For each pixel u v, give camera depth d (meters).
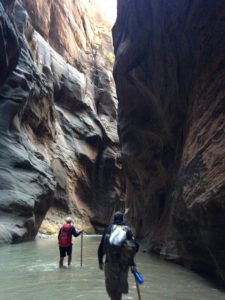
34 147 27.67
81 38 53.62
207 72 9.88
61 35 47.41
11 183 20.16
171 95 13.56
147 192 18.14
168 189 14.97
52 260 11.93
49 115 34.69
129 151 18.84
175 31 12.68
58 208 34.69
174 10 12.55
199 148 8.66
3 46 22.73
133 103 17.47
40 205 22.41
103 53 57.69
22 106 25.30
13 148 22.50
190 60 11.98
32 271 9.55
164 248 12.95
